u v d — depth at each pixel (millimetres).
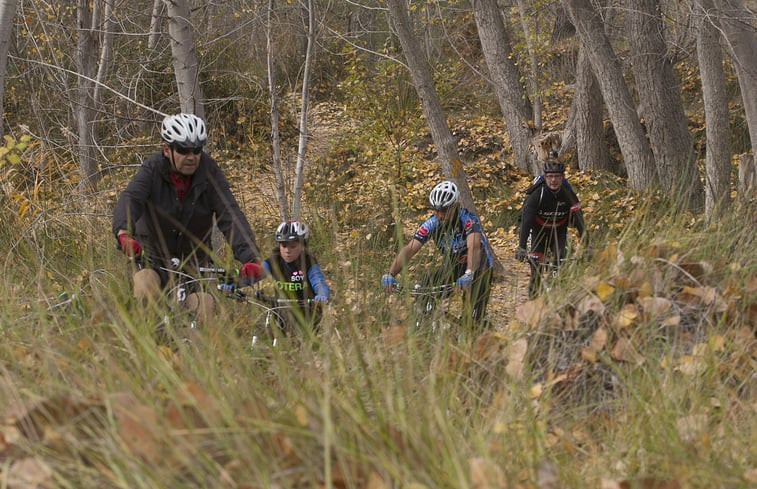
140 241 6051
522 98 19906
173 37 9688
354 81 19859
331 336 4918
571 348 5090
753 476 3674
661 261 5547
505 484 3502
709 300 5199
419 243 7898
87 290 6246
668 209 6371
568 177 19109
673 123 16297
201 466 3379
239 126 19500
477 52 25719
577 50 22641
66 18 16719
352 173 19000
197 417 3594
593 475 3908
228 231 6012
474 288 7230
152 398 3750
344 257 6898
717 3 11375
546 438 4270
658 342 5004
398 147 18625
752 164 8172
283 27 18359
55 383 3896
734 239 5914
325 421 3283
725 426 4262
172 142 5730
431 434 3654
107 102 15094
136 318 4828
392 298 6391
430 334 5613
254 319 5840
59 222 9305
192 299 5703
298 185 12453
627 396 4656
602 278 5461
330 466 3346
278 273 5574
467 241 7680
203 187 5965
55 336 4754
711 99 13188
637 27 16203
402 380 4352
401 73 20438
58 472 3412
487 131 21469
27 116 16172
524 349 4988
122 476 3219
